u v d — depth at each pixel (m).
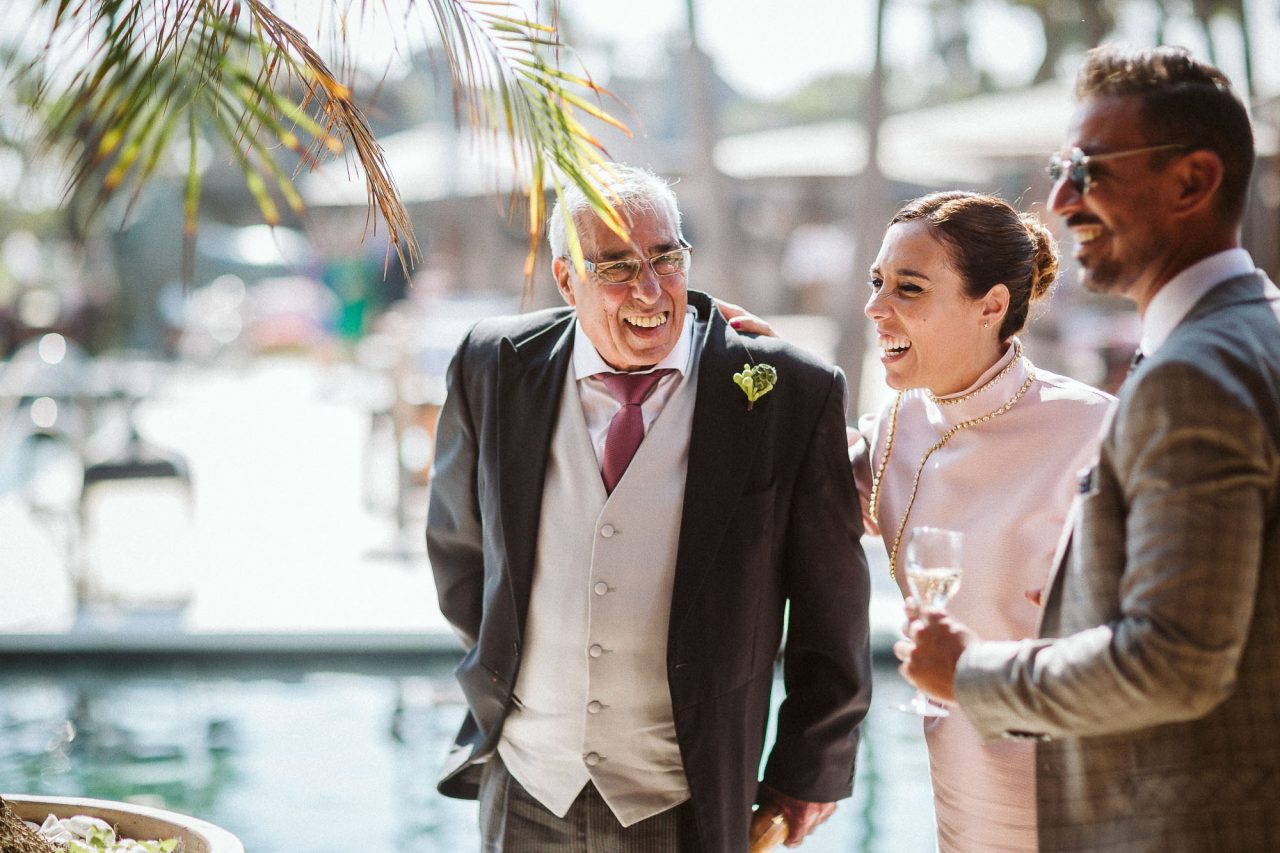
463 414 3.14
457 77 2.50
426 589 8.87
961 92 45.22
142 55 2.31
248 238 30.62
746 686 2.87
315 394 20.75
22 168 2.27
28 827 2.64
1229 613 1.79
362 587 8.91
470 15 2.50
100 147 2.25
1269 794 1.89
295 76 2.66
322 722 6.66
